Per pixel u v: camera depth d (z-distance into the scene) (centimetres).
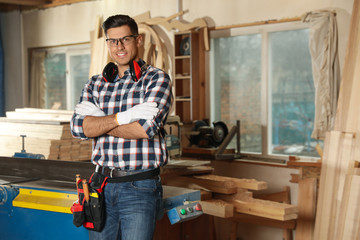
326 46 432
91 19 639
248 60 508
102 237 243
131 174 233
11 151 386
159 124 227
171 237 395
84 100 251
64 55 689
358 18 397
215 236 475
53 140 356
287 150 485
